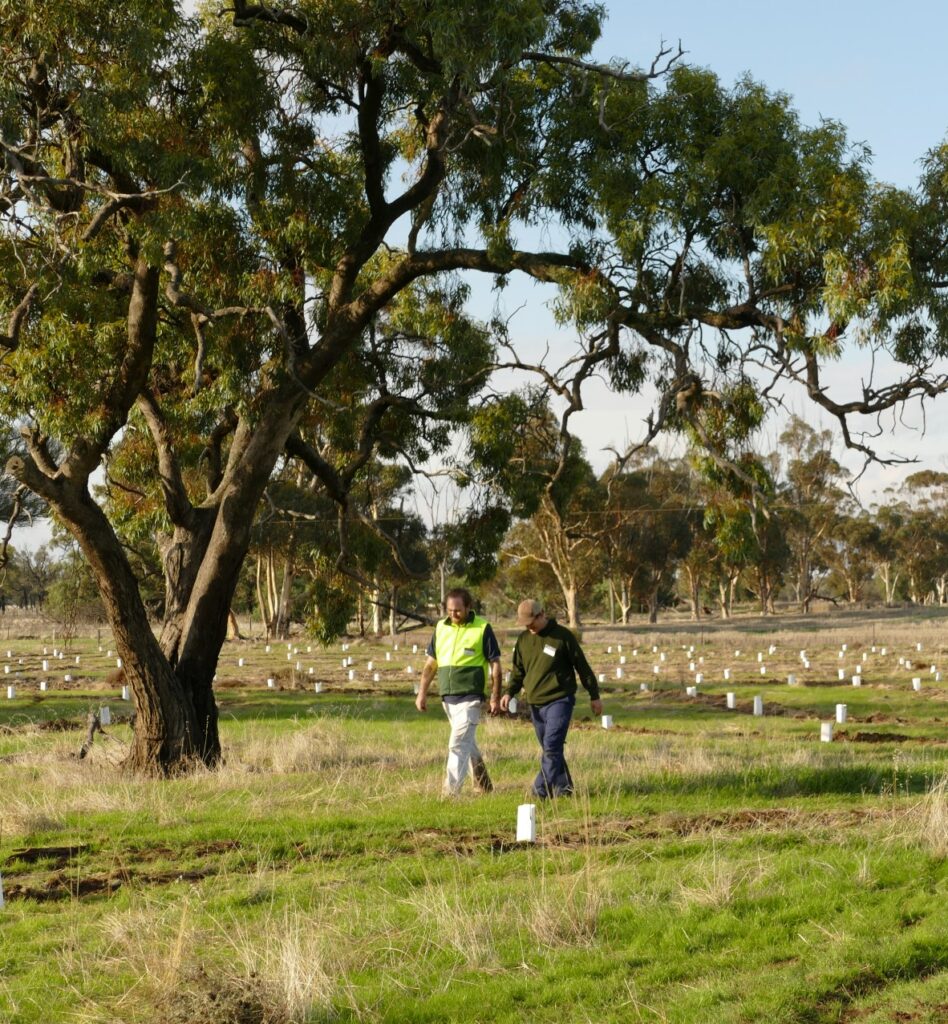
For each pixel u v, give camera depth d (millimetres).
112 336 15203
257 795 11844
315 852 9070
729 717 24844
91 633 91938
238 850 9117
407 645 68000
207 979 5559
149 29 13492
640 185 14852
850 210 13547
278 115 15617
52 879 8391
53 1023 5504
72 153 14516
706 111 14953
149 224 14227
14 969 6363
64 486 14516
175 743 15000
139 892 7949
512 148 15250
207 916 7078
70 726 23094
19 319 13977
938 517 103438
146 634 15008
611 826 9555
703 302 15328
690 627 83562
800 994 5438
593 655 55656
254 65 14812
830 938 6242
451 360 19422
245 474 15852
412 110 16516
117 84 13664
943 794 9516
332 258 15836
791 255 14008
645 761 13453
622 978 5789
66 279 14320
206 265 15828
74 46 13516
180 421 18375
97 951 6516
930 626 76688
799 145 14445
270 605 78312
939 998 5309
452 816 10227
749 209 14219
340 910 7141
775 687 33781
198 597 15773
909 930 6320
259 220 15656
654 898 7098
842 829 8984
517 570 81125
